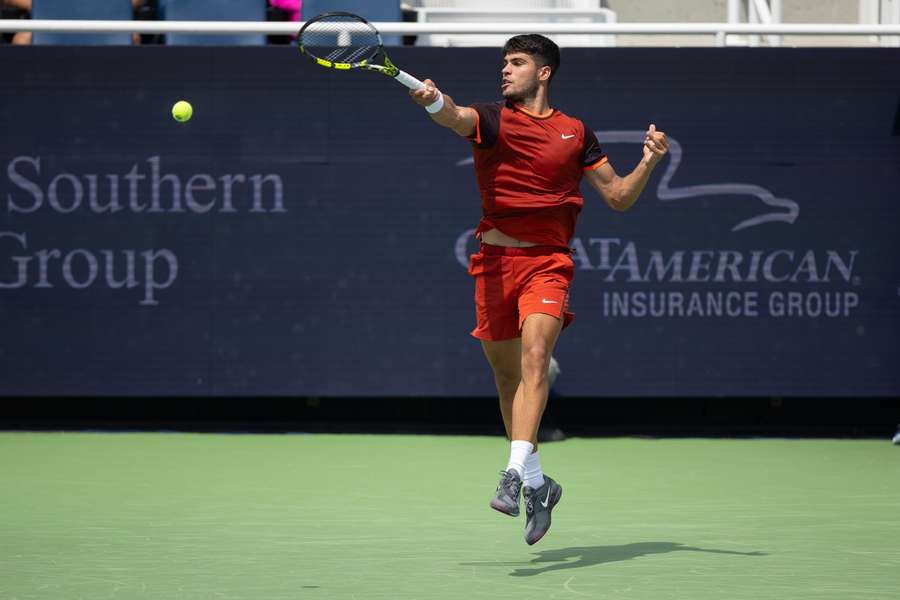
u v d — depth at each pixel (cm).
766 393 3200
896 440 3170
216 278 3209
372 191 3206
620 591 1479
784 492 2364
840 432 3419
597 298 3200
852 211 3206
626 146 3203
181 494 2311
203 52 3206
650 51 3192
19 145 3212
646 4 4197
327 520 2019
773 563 1658
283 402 3488
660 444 3162
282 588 1496
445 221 3198
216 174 3209
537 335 1658
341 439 3216
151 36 3625
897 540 1841
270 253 3209
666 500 2259
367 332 3203
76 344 3212
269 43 3616
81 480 2494
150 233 3209
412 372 3200
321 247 3209
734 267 3200
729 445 3150
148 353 3212
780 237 3206
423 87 1642
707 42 4197
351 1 3400
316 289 3209
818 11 4225
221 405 3491
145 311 3212
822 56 3198
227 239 3209
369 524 1978
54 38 3525
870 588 1501
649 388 3200
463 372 3200
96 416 3472
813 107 3200
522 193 1711
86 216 3209
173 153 3209
